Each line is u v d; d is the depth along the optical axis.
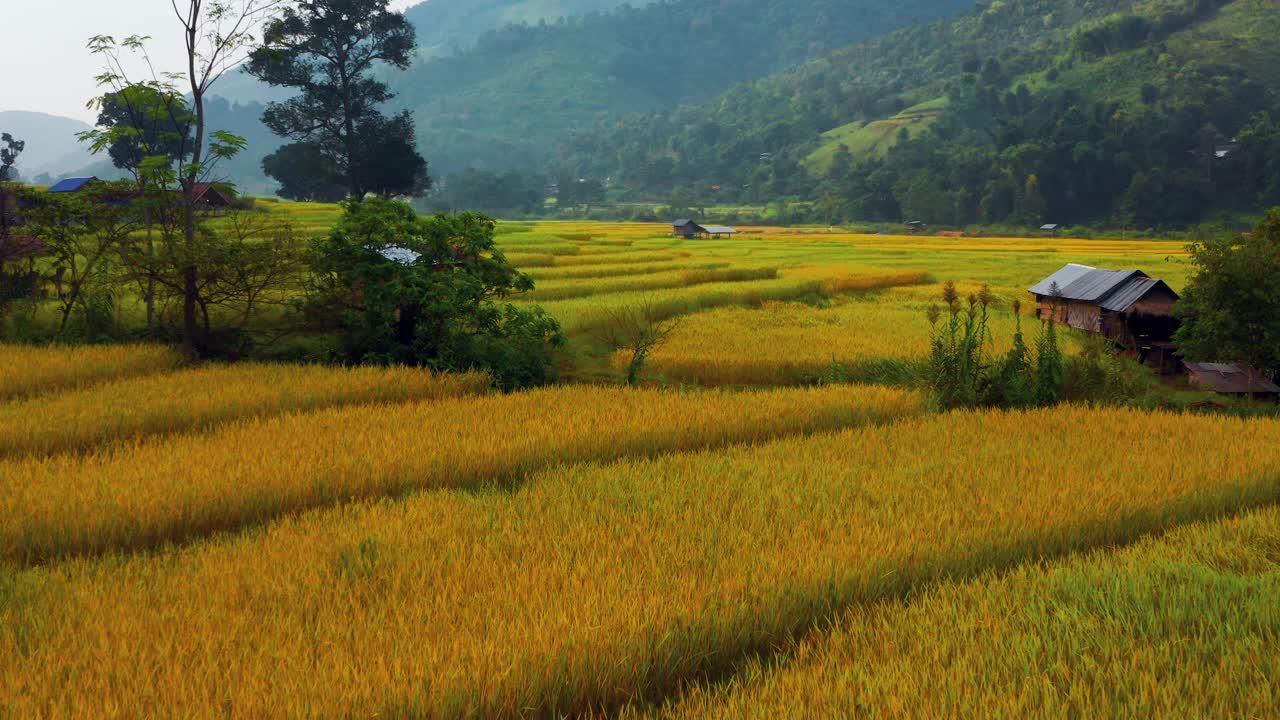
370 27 71.38
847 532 7.76
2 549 7.50
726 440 12.12
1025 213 168.12
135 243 18.77
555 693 5.05
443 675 4.96
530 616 5.75
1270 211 24.48
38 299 19.36
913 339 23.83
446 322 18.47
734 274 41.25
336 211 65.94
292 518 8.49
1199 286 24.64
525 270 37.78
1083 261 64.06
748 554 7.11
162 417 11.99
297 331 19.47
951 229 169.62
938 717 4.63
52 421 11.28
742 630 5.88
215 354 18.36
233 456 9.88
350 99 72.69
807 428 12.84
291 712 4.59
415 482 9.64
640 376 19.52
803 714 4.73
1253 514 8.69
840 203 191.12
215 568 6.87
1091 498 8.74
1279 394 23.91
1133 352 28.73
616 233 108.00
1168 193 159.12
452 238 19.42
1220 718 4.68
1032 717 4.64
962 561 7.27
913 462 10.41
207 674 5.00
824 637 5.93
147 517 8.05
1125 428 12.28
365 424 11.70
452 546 7.38
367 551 7.21
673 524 8.02
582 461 10.58
